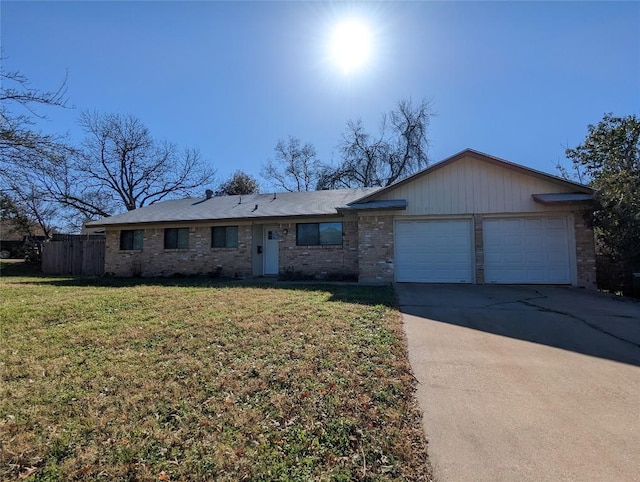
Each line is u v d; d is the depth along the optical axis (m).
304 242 14.26
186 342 4.96
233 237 15.20
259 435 2.71
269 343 4.85
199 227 15.52
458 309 7.34
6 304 7.77
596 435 2.80
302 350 4.56
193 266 15.48
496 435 2.80
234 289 10.20
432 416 3.09
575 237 10.88
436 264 11.70
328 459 2.45
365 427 2.85
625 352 4.77
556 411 3.19
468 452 2.57
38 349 4.73
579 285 10.72
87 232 26.30
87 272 18.11
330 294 9.05
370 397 3.34
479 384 3.76
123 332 5.50
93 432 2.76
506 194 11.33
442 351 4.77
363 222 12.16
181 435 2.71
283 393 3.39
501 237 11.36
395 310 7.07
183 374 3.86
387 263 11.92
